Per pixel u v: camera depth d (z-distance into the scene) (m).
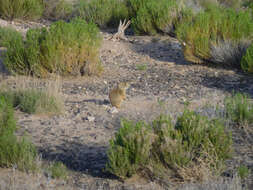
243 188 6.32
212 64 16.50
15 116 10.39
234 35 16.78
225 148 7.38
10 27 20.30
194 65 16.53
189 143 7.36
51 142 8.79
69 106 11.33
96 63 14.95
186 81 14.23
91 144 8.73
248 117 9.53
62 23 15.26
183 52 16.95
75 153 8.23
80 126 9.83
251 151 8.19
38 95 11.09
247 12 18.09
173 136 7.38
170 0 22.91
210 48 16.50
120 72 15.59
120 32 20.78
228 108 9.73
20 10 24.20
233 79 14.41
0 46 18.39
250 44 16.06
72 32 14.71
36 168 7.13
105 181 6.97
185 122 7.49
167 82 14.12
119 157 6.89
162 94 12.59
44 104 10.86
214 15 17.59
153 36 21.73
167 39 20.88
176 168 7.01
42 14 26.31
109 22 24.33
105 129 9.64
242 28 16.94
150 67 16.31
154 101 11.77
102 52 18.36
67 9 26.42
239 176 6.50
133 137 7.06
